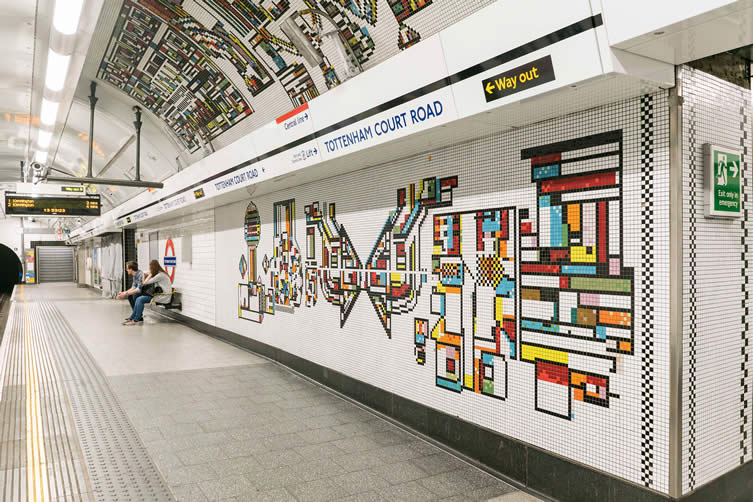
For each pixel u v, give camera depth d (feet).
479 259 10.90
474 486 9.77
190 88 20.36
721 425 8.17
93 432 12.65
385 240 14.07
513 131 10.11
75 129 32.78
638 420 7.88
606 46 6.61
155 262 34.14
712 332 7.99
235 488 9.62
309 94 15.60
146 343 26.07
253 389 16.89
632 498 7.91
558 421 9.12
